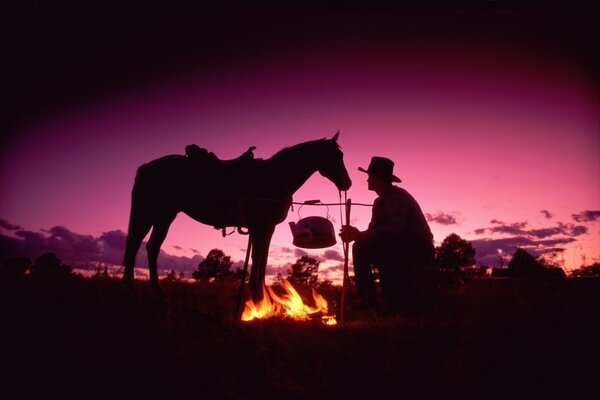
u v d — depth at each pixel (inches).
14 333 144.7
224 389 103.1
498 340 137.6
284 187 211.0
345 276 193.8
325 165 213.3
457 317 171.3
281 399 99.3
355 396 102.2
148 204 227.9
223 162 222.2
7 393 100.8
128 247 224.8
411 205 216.4
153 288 227.0
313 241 197.3
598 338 137.1
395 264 208.4
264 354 124.3
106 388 104.1
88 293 216.7
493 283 218.7
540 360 121.8
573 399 99.6
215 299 228.2
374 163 220.5
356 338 147.3
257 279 207.9
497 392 103.7
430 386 107.9
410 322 167.5
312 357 124.8
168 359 121.4
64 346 132.9
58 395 100.1
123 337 142.6
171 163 232.4
